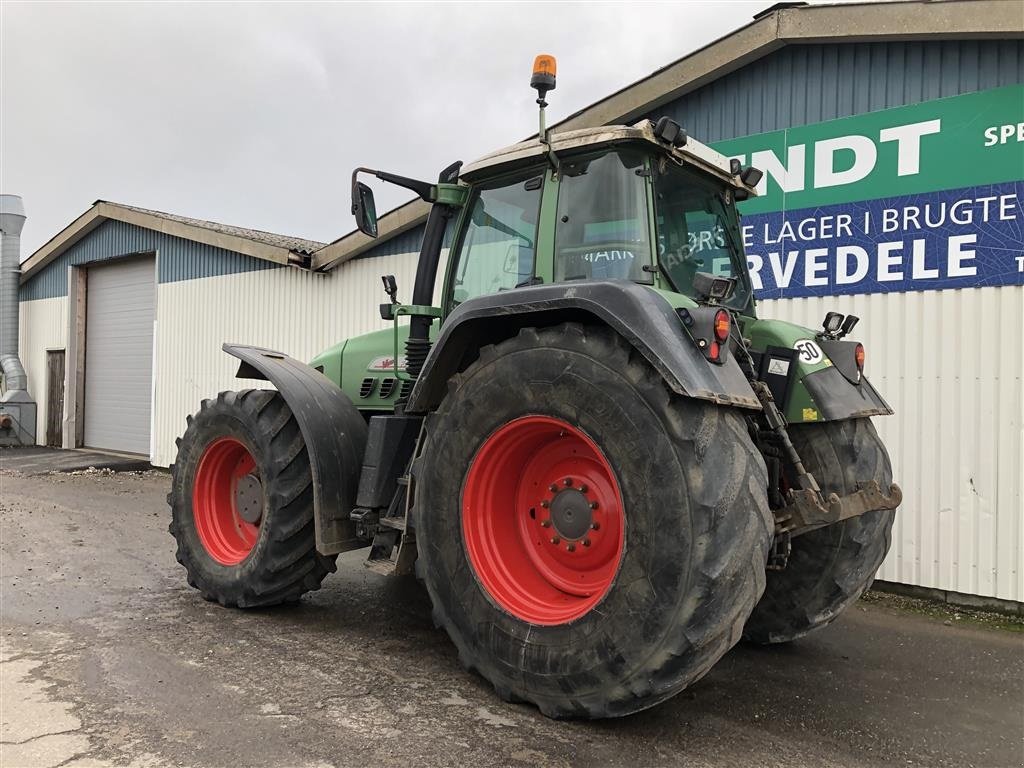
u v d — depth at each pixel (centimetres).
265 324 1004
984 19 470
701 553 239
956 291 499
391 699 300
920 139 511
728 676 349
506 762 250
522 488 312
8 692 302
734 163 377
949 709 317
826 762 264
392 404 444
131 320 1354
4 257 1554
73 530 662
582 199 327
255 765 244
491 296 302
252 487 432
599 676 259
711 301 283
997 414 483
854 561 349
